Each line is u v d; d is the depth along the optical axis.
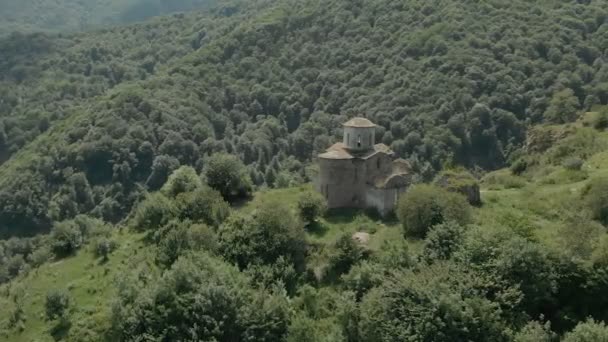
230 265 53.56
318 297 50.75
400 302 43.84
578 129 104.25
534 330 40.72
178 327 45.94
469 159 149.12
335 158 68.00
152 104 174.25
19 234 143.25
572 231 49.66
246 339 45.50
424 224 56.66
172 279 48.88
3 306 58.53
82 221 83.00
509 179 84.62
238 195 75.62
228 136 184.12
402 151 150.75
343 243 55.19
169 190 74.62
